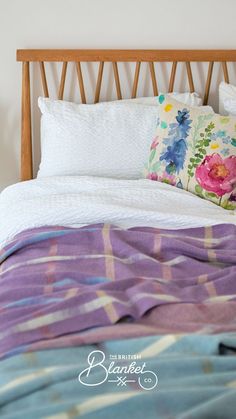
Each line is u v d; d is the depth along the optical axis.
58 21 2.15
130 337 1.05
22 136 2.18
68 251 1.46
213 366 0.96
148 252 1.48
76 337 1.05
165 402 0.87
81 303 1.15
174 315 1.15
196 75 2.28
